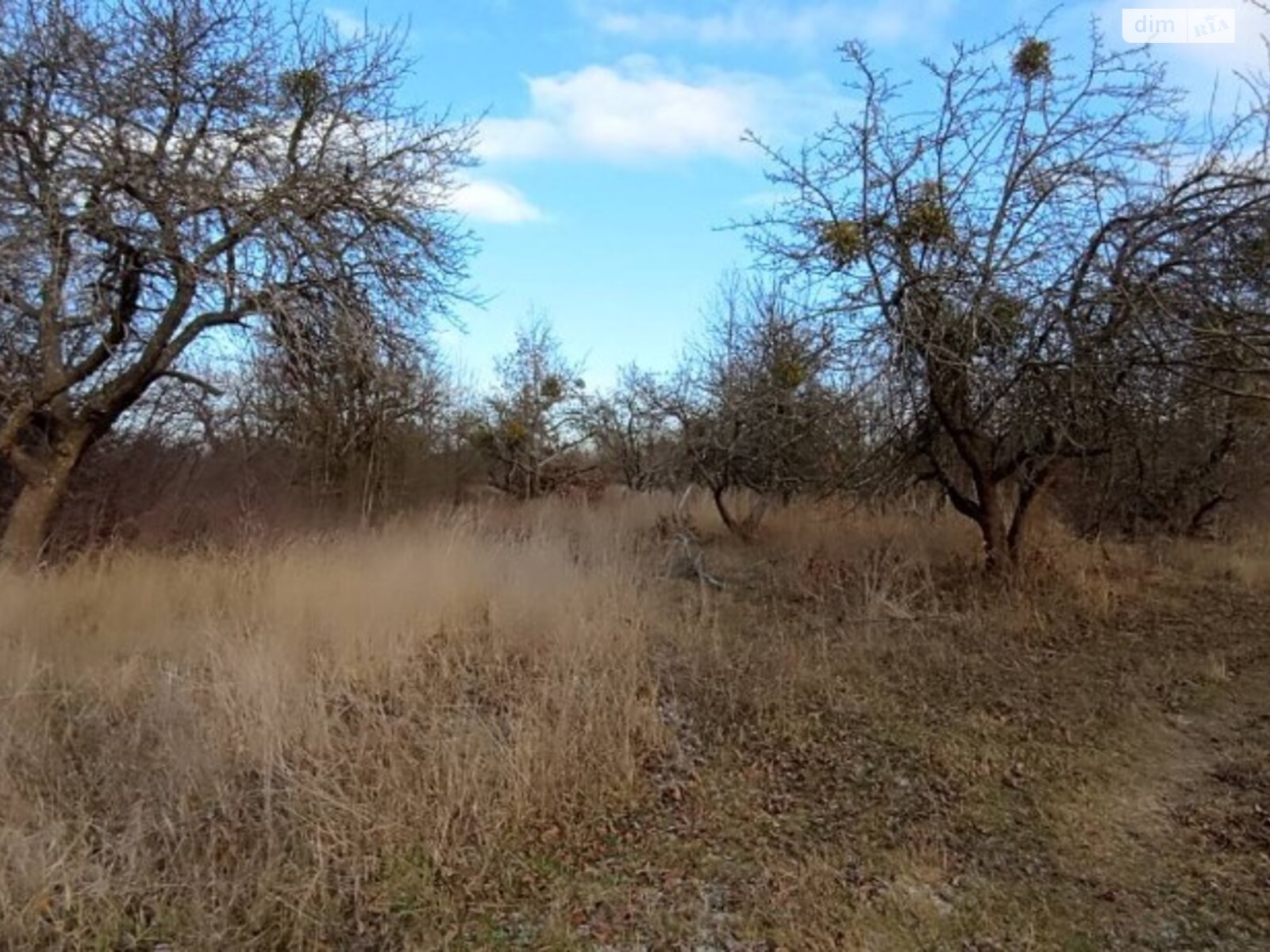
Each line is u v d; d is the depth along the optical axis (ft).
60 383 29.86
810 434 35.40
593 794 14.52
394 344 33.86
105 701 16.66
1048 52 26.91
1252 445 41.19
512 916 11.40
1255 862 12.97
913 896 12.08
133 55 28.12
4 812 12.12
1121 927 11.46
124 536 32.96
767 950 10.84
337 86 31.94
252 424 42.98
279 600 22.24
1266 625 27.37
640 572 29.76
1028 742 17.56
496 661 20.11
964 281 26.73
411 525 39.37
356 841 12.21
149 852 11.59
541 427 69.36
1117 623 27.32
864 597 29.09
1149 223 25.18
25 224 25.63
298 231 29.99
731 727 17.84
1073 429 28.63
